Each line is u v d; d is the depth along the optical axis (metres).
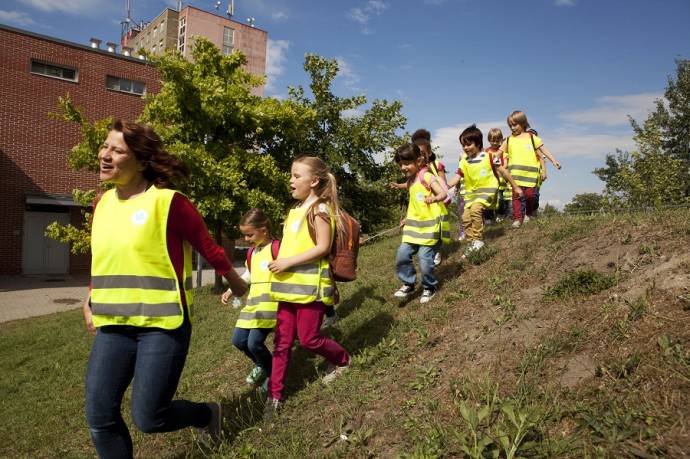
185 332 2.50
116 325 2.37
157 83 21.62
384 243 9.97
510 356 2.96
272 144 12.62
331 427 2.89
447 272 5.47
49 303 13.80
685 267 3.04
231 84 11.36
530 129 7.00
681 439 1.83
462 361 3.15
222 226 11.39
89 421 2.34
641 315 2.72
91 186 20.12
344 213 3.59
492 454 2.04
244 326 4.03
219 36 62.72
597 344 2.70
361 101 16.62
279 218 10.70
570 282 3.53
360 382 3.35
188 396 4.48
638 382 2.24
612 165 26.27
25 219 18.95
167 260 2.41
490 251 5.38
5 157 18.25
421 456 2.16
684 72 25.80
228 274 2.74
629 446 1.89
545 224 5.91
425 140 5.63
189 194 10.14
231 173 10.32
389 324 4.47
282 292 3.33
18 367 6.90
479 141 5.61
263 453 2.78
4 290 15.76
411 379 3.16
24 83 18.55
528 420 2.09
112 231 2.39
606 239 4.32
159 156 2.50
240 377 4.65
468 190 5.70
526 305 3.64
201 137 10.95
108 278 2.37
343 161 16.14
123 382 2.40
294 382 3.91
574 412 2.21
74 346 7.59
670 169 12.69
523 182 6.76
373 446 2.56
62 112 19.34
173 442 3.44
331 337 4.64
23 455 3.97
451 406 2.65
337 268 3.49
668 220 4.18
